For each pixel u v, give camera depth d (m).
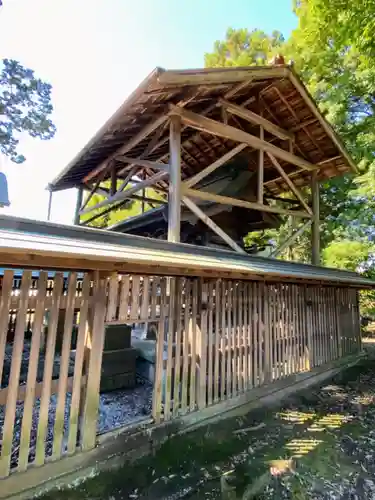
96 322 3.18
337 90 10.53
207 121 5.41
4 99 12.38
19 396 2.64
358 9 6.27
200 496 2.70
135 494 2.69
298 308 6.23
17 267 2.69
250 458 3.32
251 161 8.14
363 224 10.26
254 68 5.44
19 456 2.59
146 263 3.04
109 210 9.56
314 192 8.01
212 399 4.30
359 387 5.92
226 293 4.70
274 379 5.38
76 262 2.92
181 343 4.02
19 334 2.65
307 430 4.03
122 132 5.56
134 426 3.40
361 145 10.31
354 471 3.13
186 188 4.96
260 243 13.21
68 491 2.71
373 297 11.67
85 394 3.07
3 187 7.93
